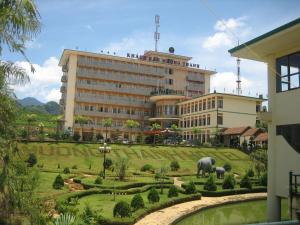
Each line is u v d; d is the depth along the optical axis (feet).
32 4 33.63
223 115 218.59
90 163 151.43
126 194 89.86
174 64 285.43
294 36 57.88
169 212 72.43
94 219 55.72
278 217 63.00
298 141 59.11
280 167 62.90
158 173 119.65
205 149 192.65
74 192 81.92
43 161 149.48
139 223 60.70
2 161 34.12
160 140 227.81
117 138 243.40
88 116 254.27
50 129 239.50
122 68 266.77
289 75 62.49
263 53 67.36
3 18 32.94
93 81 258.78
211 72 296.10
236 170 160.86
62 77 280.31
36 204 36.76
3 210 33.78
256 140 182.29
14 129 35.27
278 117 64.18
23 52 35.09
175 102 259.80
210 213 82.69
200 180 120.06
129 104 266.98
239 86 238.68
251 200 99.45
